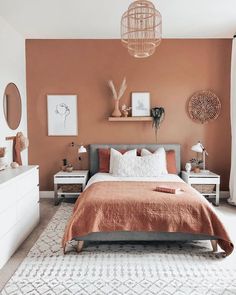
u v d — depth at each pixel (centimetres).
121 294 219
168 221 284
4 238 263
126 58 482
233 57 460
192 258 279
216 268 260
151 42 296
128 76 484
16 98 441
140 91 487
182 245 311
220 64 485
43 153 495
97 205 288
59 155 495
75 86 485
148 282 236
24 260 273
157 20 298
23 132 472
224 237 280
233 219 387
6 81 402
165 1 336
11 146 419
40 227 359
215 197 461
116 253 290
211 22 405
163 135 493
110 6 350
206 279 241
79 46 480
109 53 481
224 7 355
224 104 491
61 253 289
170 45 482
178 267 262
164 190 320
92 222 282
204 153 473
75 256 282
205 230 284
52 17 384
